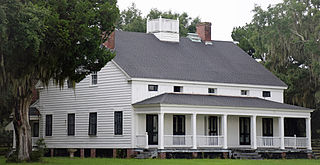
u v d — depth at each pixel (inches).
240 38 2962.6
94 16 1306.6
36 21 1141.7
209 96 1812.3
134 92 1691.7
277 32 2130.9
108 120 1752.0
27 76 1327.5
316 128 2342.5
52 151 1923.0
